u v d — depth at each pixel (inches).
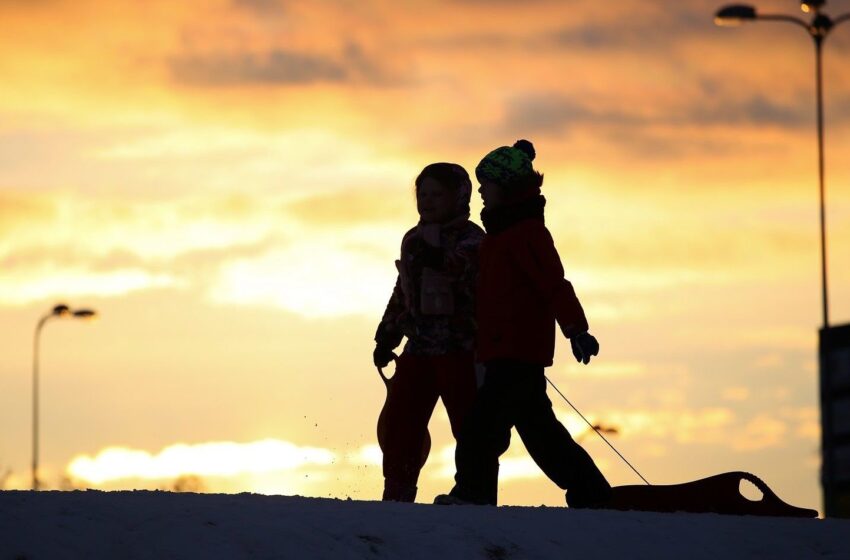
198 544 517.0
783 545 603.5
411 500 837.2
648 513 640.4
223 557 511.5
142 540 515.8
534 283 760.3
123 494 580.4
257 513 555.8
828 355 3321.9
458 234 839.7
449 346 830.5
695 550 590.6
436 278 827.4
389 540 550.3
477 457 757.3
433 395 844.6
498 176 768.3
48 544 503.2
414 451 840.9
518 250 760.3
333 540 538.6
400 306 865.5
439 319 831.7
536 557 562.3
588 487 757.9
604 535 591.8
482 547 560.1
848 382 3371.1
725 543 601.6
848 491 3371.1
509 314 762.8
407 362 842.8
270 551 521.0
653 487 748.6
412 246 842.8
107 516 534.0
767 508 732.7
